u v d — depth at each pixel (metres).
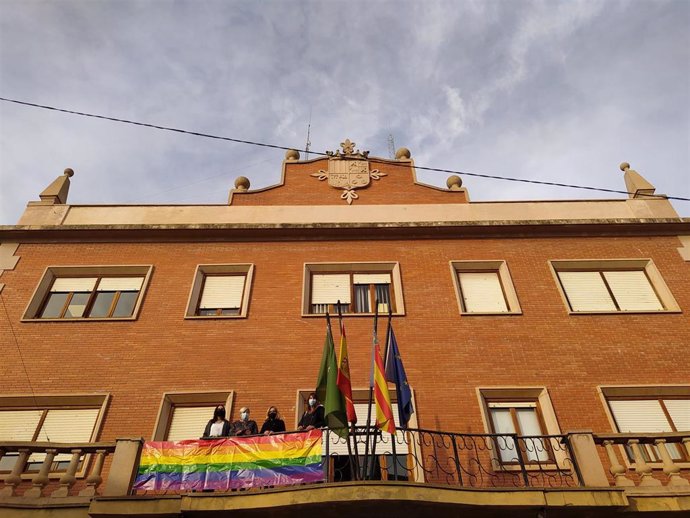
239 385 10.95
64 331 11.78
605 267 13.29
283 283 12.81
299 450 8.59
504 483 9.68
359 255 13.45
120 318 12.02
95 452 8.92
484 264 13.26
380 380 9.25
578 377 11.09
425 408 10.62
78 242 13.62
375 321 10.05
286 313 12.19
